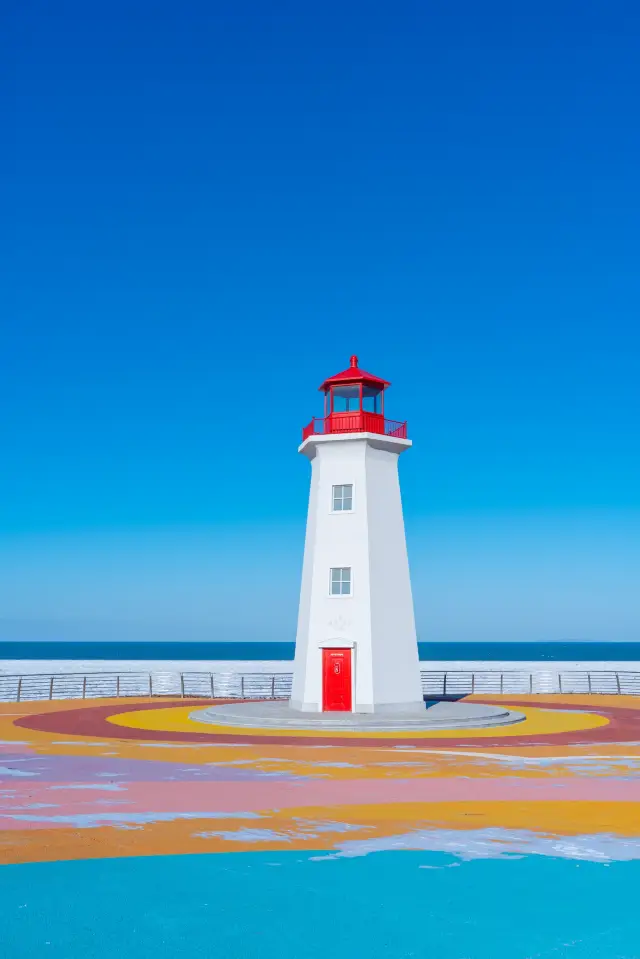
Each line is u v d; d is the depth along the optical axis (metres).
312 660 26.00
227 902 7.80
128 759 16.64
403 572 26.89
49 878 8.45
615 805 11.80
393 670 25.78
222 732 22.14
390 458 27.47
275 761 16.31
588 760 16.64
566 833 10.20
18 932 7.08
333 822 10.73
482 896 7.98
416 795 12.53
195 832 10.20
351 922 7.36
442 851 9.38
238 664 110.56
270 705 28.09
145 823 10.68
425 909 7.66
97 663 113.62
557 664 115.25
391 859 9.09
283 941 6.94
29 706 31.06
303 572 28.05
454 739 20.64
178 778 14.16
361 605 25.81
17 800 12.14
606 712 29.34
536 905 7.77
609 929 7.24
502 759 16.75
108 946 6.81
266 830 10.30
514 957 6.66
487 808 11.58
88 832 10.20
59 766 15.64
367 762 16.20
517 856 9.21
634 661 146.12
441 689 54.84
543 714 28.45
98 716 26.89
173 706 31.14
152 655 175.50
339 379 27.55
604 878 8.48
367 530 26.27
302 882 8.34
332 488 26.91
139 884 8.28
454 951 6.77
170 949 6.76
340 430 27.19
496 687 56.81
